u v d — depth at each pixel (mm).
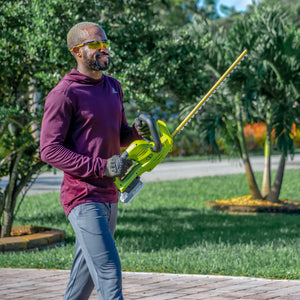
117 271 3602
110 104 3830
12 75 9289
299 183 21250
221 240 10039
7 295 5734
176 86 10648
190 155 34781
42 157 3680
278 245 9211
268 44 13891
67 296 3908
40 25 8398
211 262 7410
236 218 13531
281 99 14391
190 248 8875
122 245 9367
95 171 3578
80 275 3865
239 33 14164
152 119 3715
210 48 14031
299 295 5715
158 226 12148
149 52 10211
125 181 3709
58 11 8688
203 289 5988
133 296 5676
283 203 15781
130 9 11414
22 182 9602
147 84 9477
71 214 3734
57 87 3719
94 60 3752
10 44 8625
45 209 14789
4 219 9531
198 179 22641
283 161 15852
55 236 9250
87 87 3766
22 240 8688
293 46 14188
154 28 10258
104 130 3777
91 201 3689
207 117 14398
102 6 9938
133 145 3695
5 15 8688
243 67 13844
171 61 9953
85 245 3656
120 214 14172
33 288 6059
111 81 4000
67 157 3605
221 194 18500
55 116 3670
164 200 17203
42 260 7543
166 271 7051
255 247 8883
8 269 7160
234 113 15727
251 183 16078
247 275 6773
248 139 34250
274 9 14195
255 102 15500
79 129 3748
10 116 8695
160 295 5719
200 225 12297
